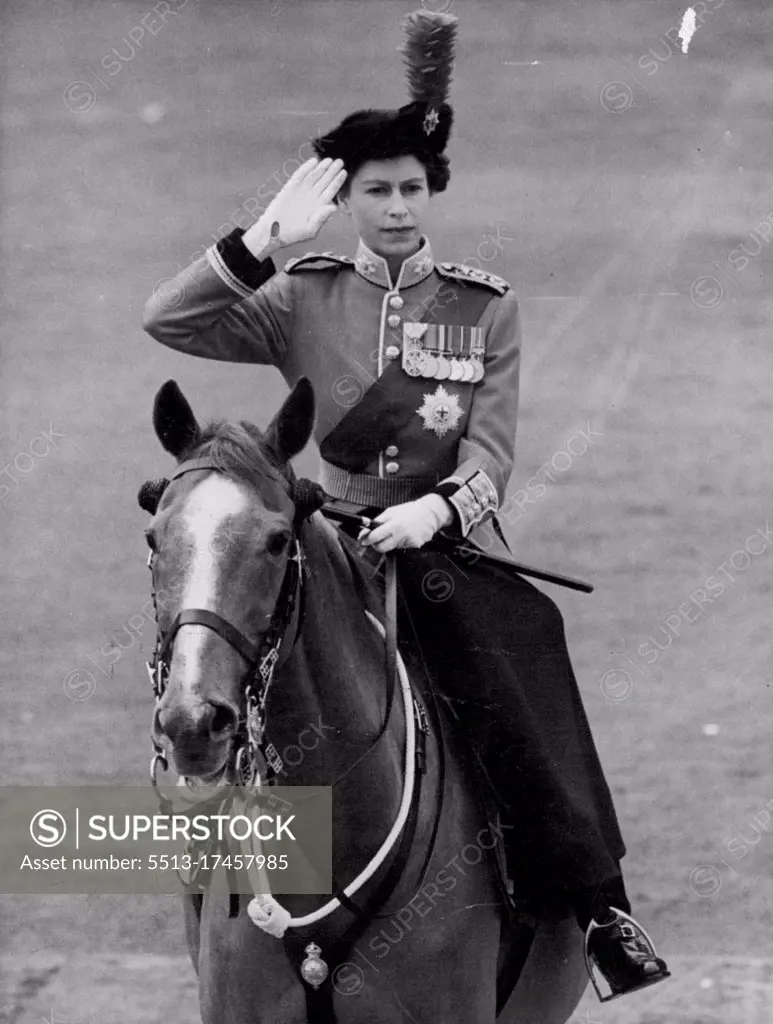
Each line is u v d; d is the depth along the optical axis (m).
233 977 10.01
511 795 10.75
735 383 39.00
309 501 9.28
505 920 10.74
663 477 35.09
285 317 11.91
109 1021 16.84
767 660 27.83
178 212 42.38
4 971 18.20
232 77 44.88
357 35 44.75
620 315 41.00
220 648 8.50
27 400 37.47
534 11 46.19
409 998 10.06
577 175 43.75
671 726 25.44
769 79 46.31
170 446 9.41
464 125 44.69
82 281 40.25
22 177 43.97
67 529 32.97
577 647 28.06
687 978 18.17
